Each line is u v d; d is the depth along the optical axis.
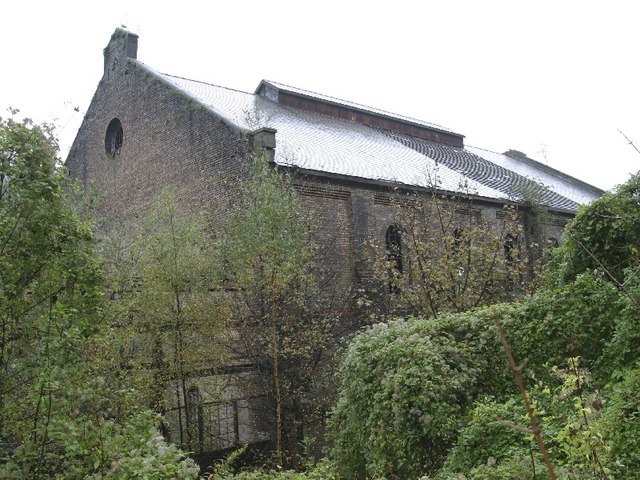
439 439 8.41
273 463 12.76
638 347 8.17
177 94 20.59
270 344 12.99
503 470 6.29
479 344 9.55
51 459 6.25
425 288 14.71
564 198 28.31
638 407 6.34
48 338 6.20
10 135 6.49
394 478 8.83
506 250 21.19
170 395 12.79
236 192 15.19
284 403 14.05
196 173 19.27
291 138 19.92
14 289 6.54
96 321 7.27
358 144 23.16
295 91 26.19
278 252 12.84
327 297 16.64
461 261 15.05
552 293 9.89
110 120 24.66
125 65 23.91
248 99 24.70
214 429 14.74
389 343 10.05
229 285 13.62
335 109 27.52
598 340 8.96
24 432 6.31
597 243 11.15
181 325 12.44
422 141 30.56
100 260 7.51
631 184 11.23
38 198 6.56
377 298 17.75
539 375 9.01
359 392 9.91
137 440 6.48
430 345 9.23
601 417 6.00
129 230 16.36
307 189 17.38
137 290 12.08
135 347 12.24
